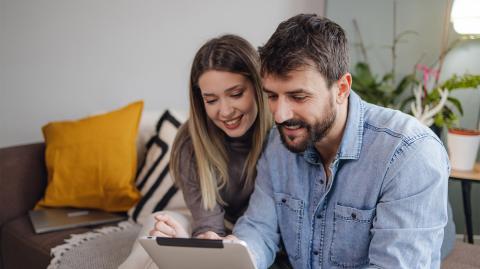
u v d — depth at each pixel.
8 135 2.44
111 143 1.77
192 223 1.34
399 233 0.84
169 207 1.67
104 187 1.75
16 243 1.59
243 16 2.24
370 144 0.94
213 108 1.14
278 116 0.87
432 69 1.97
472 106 1.97
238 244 0.78
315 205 1.04
